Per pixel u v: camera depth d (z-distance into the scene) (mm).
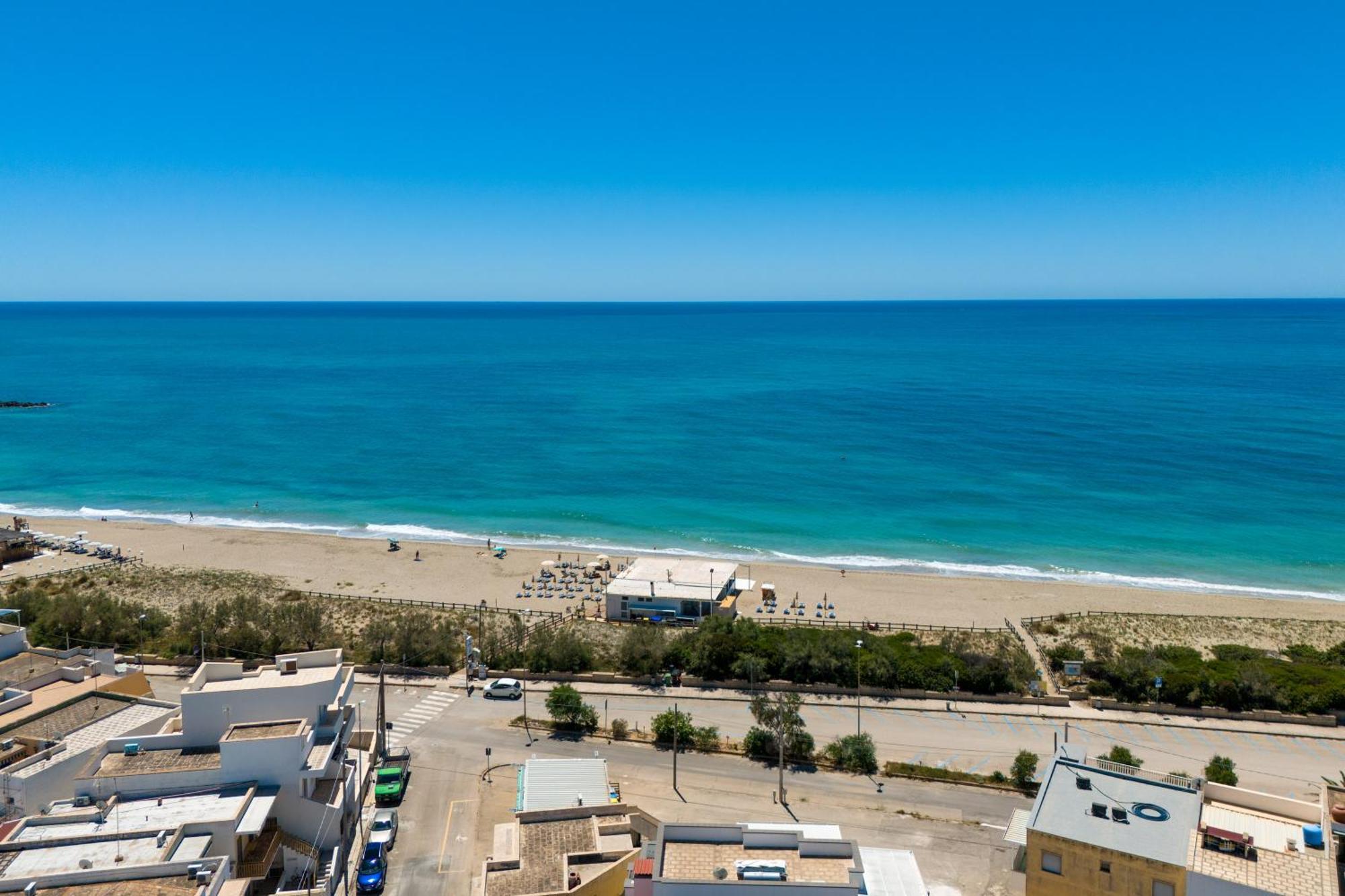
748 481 171000
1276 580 120188
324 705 55938
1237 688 77500
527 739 71000
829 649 83562
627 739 71000
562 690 73438
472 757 67938
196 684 55906
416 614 97312
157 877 41531
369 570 121000
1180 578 121000
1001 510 150625
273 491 166000
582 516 149625
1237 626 100500
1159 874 39625
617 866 47281
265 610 95938
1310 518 144875
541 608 106062
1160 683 77812
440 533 141625
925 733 73000
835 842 41250
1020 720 75750
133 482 172500
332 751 54531
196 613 93125
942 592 113375
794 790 63312
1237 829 42438
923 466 180875
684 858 40781
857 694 80125
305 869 50719
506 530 142625
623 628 98188
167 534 138250
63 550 126500
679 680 82125
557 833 50406
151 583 111312
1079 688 82562
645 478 173625
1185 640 96938
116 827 46188
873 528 142000
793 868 40438
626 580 107750
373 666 83750
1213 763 64562
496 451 197250
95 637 89000
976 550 132125
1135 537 136875
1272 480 166875
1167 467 176875
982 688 80688
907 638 93188
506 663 84375
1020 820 49938
